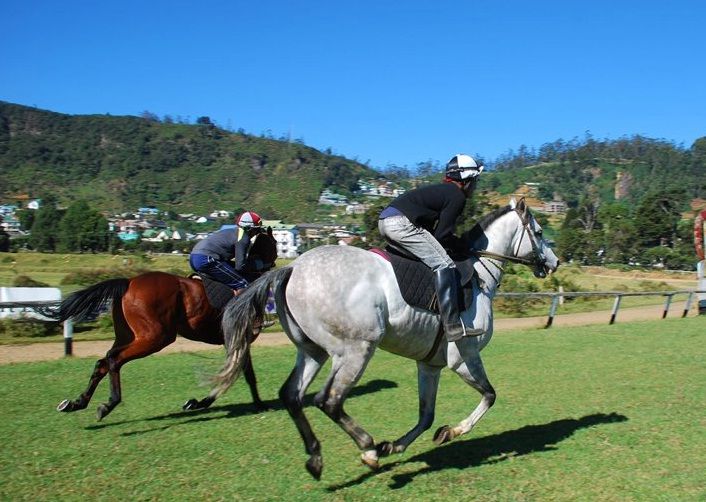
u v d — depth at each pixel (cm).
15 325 1496
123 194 15425
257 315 533
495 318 2014
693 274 5488
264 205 15075
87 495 498
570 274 4669
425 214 556
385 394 871
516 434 691
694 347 1336
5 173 16050
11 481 525
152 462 575
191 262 753
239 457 594
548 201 13638
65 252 8212
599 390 914
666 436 683
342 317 512
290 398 530
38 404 783
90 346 1348
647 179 14475
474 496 510
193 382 920
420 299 543
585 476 559
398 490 521
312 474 516
